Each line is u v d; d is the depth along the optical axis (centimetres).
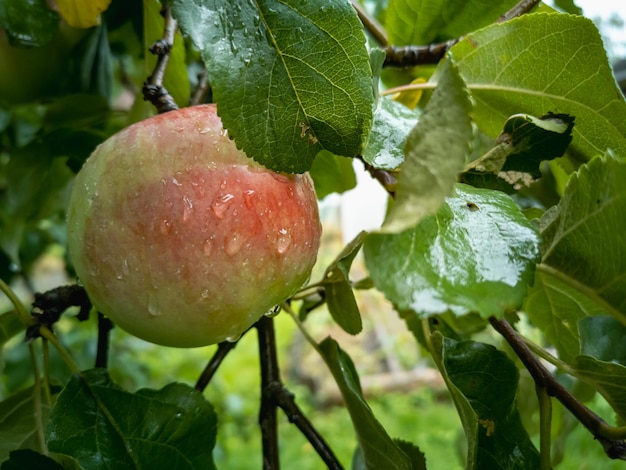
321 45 15
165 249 15
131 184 15
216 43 14
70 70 31
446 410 133
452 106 12
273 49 15
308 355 155
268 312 17
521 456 16
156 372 79
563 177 24
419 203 12
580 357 16
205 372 22
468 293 12
